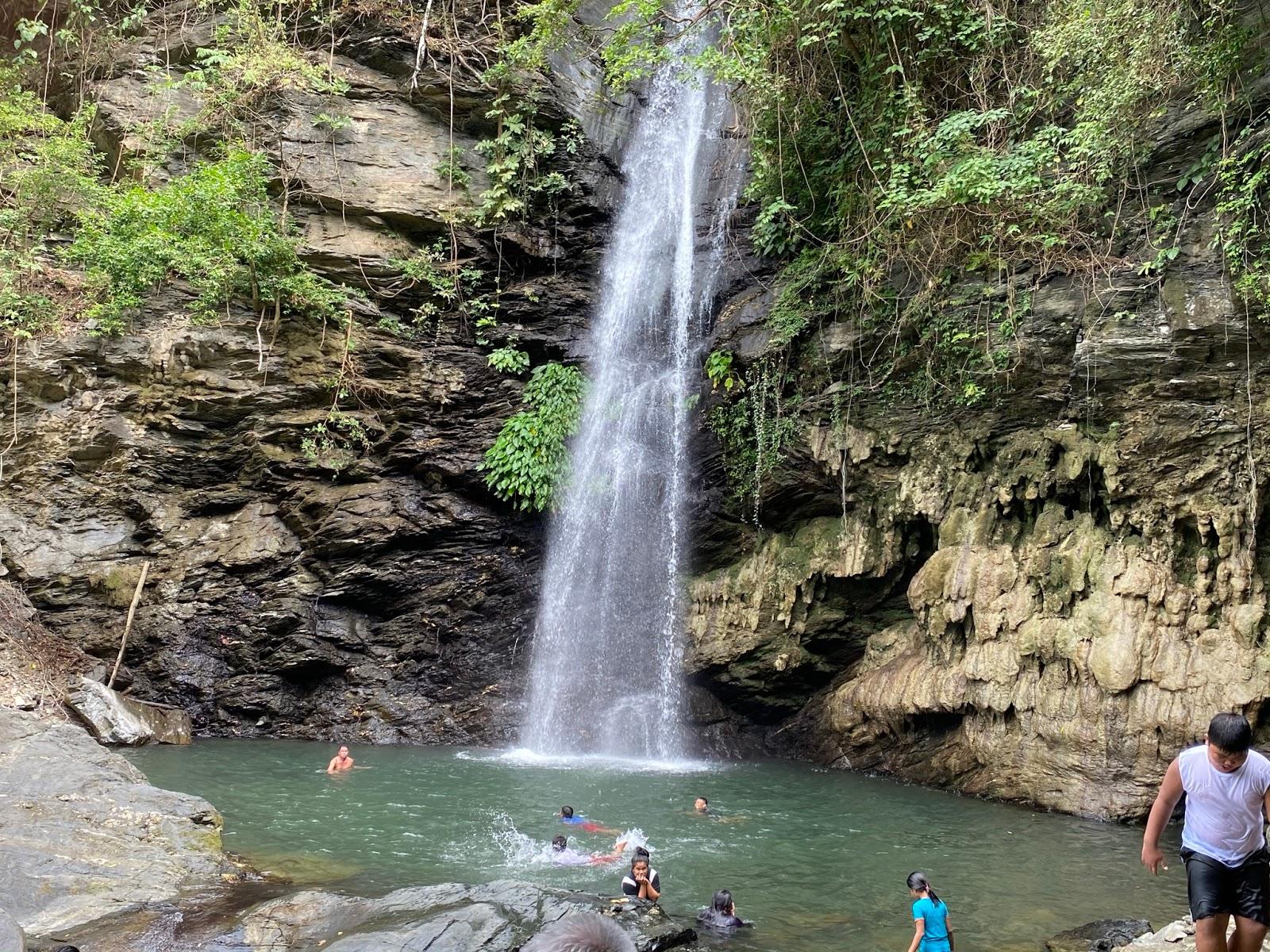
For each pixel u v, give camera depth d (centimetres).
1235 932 449
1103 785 1085
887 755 1373
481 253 1830
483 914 649
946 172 1288
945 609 1288
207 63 1733
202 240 1591
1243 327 1066
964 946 686
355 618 1653
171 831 874
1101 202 1194
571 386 1755
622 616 1636
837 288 1482
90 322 1582
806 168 1576
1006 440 1311
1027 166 1208
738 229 1764
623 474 1697
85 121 1775
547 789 1205
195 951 632
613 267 1880
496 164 1830
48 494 1538
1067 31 1176
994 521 1295
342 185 1762
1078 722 1116
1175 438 1121
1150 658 1080
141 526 1574
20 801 866
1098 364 1172
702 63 1548
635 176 1947
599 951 213
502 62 1848
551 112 1878
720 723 1573
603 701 1602
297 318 1678
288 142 1756
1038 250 1257
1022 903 783
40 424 1548
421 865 856
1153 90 1120
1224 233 1077
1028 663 1189
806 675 1529
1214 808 453
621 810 1099
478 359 1778
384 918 665
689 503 1642
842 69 1491
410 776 1270
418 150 1833
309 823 996
